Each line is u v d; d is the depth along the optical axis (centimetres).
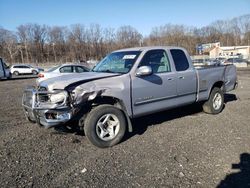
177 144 546
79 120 544
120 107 570
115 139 545
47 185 395
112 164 460
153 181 400
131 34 8769
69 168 447
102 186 389
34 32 9650
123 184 394
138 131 638
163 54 656
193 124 687
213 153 496
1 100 1177
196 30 9788
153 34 9188
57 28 9631
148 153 504
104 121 537
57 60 9344
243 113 796
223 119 730
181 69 681
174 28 9200
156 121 722
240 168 436
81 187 388
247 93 1230
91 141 525
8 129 669
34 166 456
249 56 6931
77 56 8831
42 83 554
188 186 385
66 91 511
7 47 9512
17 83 2247
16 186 393
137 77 583
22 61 9425
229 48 7838
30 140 584
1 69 2638
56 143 565
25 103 581
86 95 515
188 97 700
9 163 468
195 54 8500
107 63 653
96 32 8781
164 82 628
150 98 604
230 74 841
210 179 403
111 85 543
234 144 538
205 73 741
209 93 768
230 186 383
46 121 513
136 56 609
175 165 451
